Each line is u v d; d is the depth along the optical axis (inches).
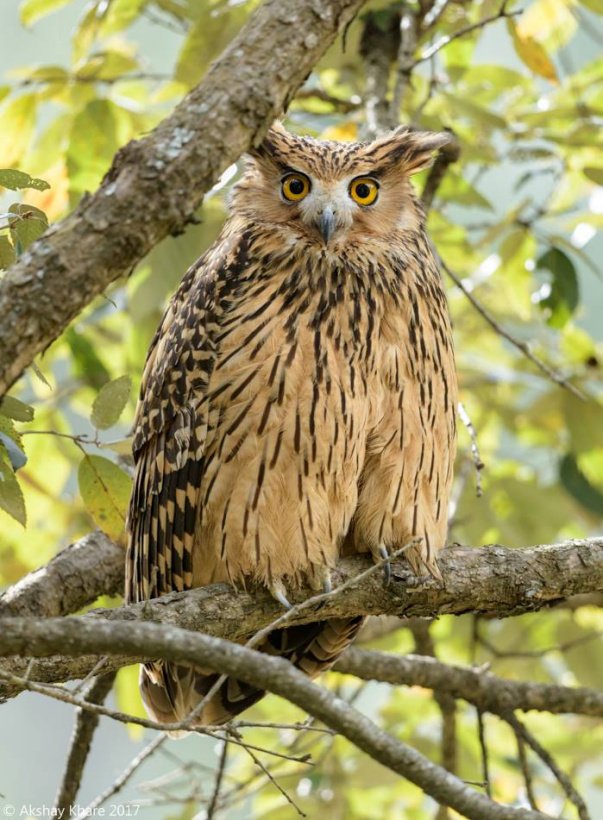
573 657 445.4
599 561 292.8
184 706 328.2
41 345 188.7
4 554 426.3
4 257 232.2
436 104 438.6
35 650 179.8
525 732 354.9
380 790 433.1
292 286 313.9
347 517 314.8
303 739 422.6
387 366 315.0
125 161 195.3
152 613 273.4
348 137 436.8
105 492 286.8
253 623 292.7
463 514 426.6
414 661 370.6
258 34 207.5
